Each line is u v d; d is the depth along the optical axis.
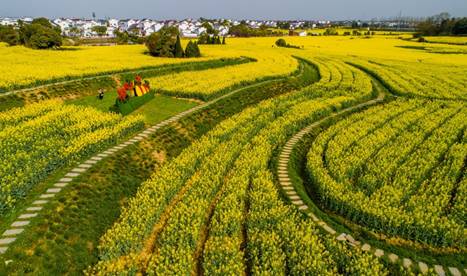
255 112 43.16
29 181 23.50
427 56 99.69
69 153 27.44
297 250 19.48
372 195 24.92
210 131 37.44
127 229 20.34
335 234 21.88
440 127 38.97
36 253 18.11
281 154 33.72
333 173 28.28
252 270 18.00
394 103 49.88
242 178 26.77
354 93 54.25
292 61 80.81
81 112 36.91
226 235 20.73
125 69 59.47
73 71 52.94
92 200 23.47
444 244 20.88
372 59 92.69
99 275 17.53
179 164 28.75
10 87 42.22
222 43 126.75
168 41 79.81
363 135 37.00
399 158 31.08
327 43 136.88
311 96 52.81
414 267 19.19
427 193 25.91
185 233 20.31
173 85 51.81
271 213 22.20
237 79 56.47
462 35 153.12
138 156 30.84
